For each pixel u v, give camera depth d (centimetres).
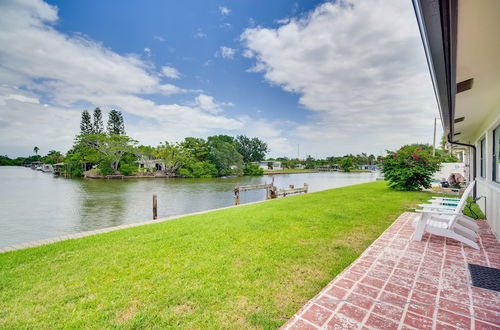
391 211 675
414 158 1192
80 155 4369
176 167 4203
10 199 1664
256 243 417
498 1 143
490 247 359
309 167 8212
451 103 300
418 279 258
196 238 457
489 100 420
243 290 258
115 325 207
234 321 207
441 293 229
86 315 223
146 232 519
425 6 134
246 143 7588
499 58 238
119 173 4128
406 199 913
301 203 869
